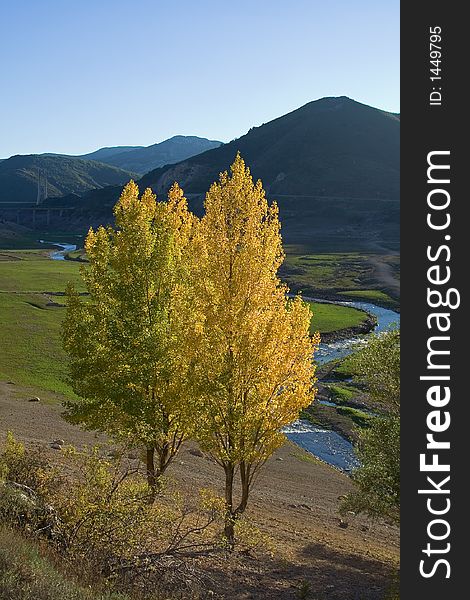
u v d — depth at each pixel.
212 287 15.77
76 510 11.72
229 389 15.63
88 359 16.92
